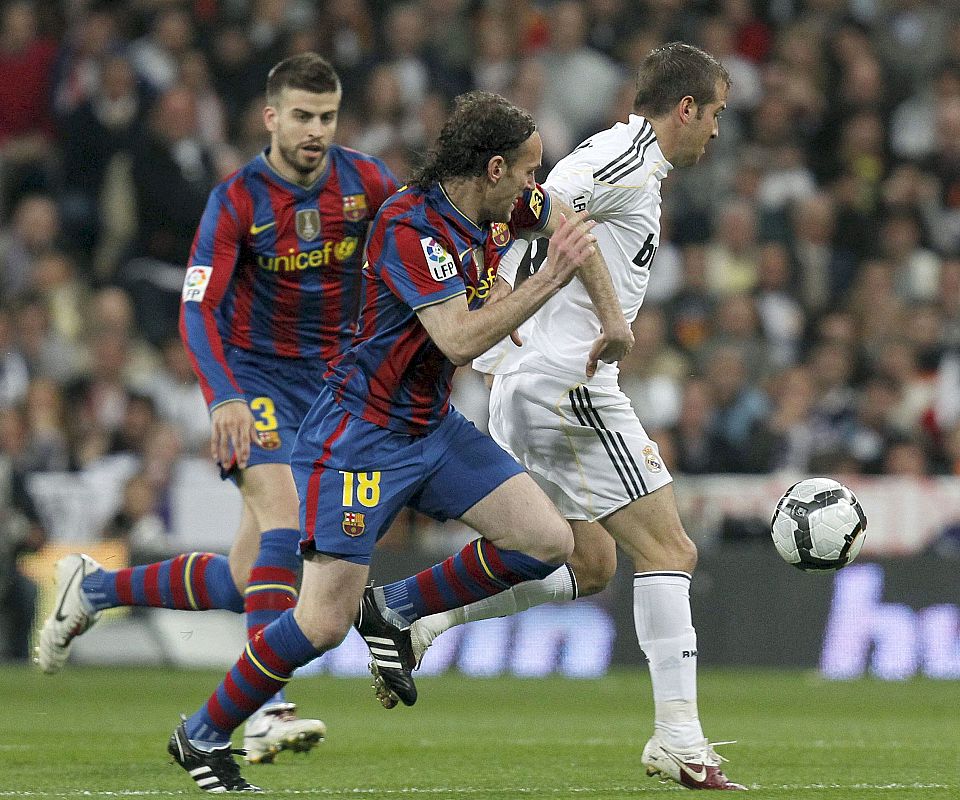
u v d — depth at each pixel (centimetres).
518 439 2131
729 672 4403
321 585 1858
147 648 4528
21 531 4525
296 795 1859
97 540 4562
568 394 2070
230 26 6091
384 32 6266
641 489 2056
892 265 5862
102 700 3494
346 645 4388
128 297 5512
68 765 2236
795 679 4216
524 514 1936
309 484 1883
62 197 5819
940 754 2448
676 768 1970
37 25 6134
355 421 1880
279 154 2392
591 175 2031
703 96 2091
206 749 1881
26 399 4859
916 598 4341
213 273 2347
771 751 2492
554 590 2181
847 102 6316
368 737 2739
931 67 6469
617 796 1872
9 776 2094
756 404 4894
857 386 5291
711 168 5922
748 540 4544
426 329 1830
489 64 6125
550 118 5875
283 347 2439
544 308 2117
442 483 1938
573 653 4394
